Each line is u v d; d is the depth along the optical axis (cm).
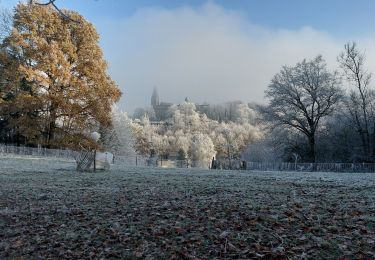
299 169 3691
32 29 3844
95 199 1036
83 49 4125
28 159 3002
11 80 3778
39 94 3853
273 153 5216
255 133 10188
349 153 4378
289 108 4575
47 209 930
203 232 668
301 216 732
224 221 720
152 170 2241
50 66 3769
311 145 4509
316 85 4438
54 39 4022
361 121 4369
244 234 640
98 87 4094
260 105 4984
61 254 623
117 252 612
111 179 1567
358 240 582
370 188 1167
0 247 675
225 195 1031
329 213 753
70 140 3988
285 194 1041
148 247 621
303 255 537
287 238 610
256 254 551
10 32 3922
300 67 4509
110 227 737
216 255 568
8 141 4759
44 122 3838
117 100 4244
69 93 3897
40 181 1491
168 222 744
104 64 4238
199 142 9550
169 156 9319
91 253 615
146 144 9138
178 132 10819
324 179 1591
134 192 1147
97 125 4525
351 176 1869
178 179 1564
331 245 568
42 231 750
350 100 4406
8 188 1281
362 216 712
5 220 847
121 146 5903
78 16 4106
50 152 3756
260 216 736
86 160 2020
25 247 670
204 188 1209
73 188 1275
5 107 3784
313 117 4503
